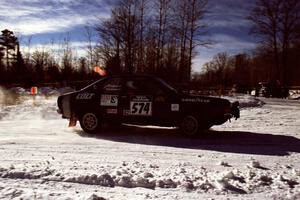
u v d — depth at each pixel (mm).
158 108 9125
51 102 18938
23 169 5469
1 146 7465
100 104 9398
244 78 72750
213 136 9320
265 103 20703
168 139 8766
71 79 38156
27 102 19688
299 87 37812
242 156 7051
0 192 4559
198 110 8961
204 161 6566
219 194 4766
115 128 10281
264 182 5207
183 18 30672
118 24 28828
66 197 4441
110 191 4777
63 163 6113
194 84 26656
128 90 9312
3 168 5477
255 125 11383
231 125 11352
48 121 11898
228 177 5379
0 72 41875
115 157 6715
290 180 5293
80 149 7352
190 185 4988
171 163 6348
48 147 7465
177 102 9047
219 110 8945
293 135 9609
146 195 4652
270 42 44219
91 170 5625
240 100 19578
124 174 5383
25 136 8820
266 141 8711
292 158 6930
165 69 28594
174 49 29922
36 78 40469
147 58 28641
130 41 28641
